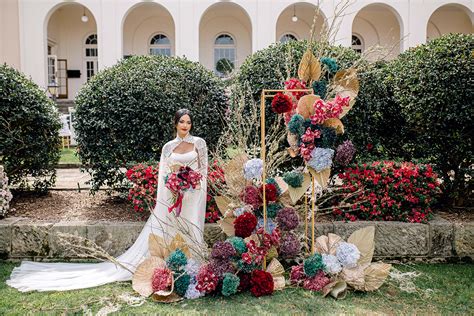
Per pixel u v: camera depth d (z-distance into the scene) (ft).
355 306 10.86
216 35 58.80
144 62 18.02
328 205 15.76
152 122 16.90
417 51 16.67
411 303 11.11
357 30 58.80
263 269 12.10
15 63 48.19
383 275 11.73
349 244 11.85
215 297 11.42
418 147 18.13
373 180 14.74
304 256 12.96
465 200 17.72
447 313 10.51
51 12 48.80
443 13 57.93
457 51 15.19
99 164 17.12
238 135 14.17
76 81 58.75
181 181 12.67
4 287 12.19
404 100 16.35
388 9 54.29
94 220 15.26
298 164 16.29
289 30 58.18
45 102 18.51
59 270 13.42
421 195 14.62
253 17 49.32
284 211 11.79
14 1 47.80
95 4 48.47
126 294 11.66
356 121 16.01
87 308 10.84
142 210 15.28
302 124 11.42
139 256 13.25
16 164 17.93
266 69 16.22
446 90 14.82
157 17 58.34
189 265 11.73
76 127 17.15
